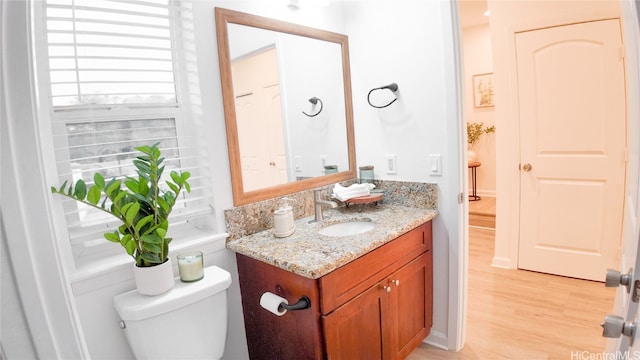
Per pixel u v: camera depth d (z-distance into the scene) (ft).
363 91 6.64
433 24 5.55
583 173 8.06
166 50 4.52
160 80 4.57
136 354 3.76
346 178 6.77
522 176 8.81
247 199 5.14
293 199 5.81
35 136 1.73
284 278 4.27
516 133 8.73
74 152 3.96
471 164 15.20
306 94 6.01
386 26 6.11
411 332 5.63
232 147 4.92
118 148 4.29
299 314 4.16
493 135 15.83
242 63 5.05
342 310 4.20
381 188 6.62
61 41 3.76
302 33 5.81
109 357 3.99
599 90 7.64
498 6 8.52
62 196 3.74
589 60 7.65
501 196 9.18
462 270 5.93
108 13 4.09
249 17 5.07
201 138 4.74
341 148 6.69
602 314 6.88
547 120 8.30
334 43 6.42
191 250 4.51
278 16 5.50
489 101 15.70
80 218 3.96
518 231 9.05
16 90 1.66
